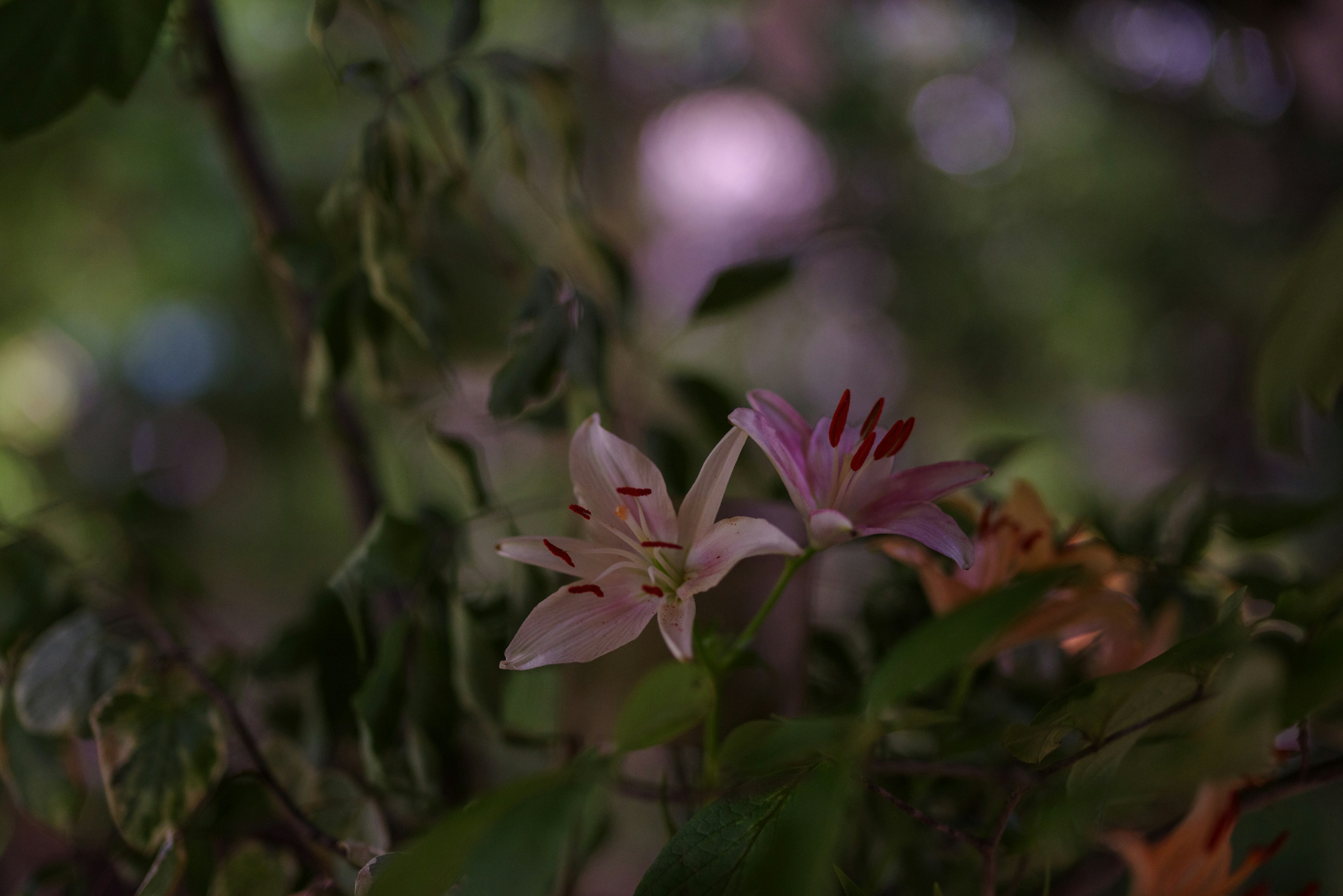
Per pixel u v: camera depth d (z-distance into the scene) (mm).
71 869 819
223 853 792
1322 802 1271
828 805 627
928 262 4656
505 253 919
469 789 892
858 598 978
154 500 953
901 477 720
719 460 715
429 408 906
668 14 4598
